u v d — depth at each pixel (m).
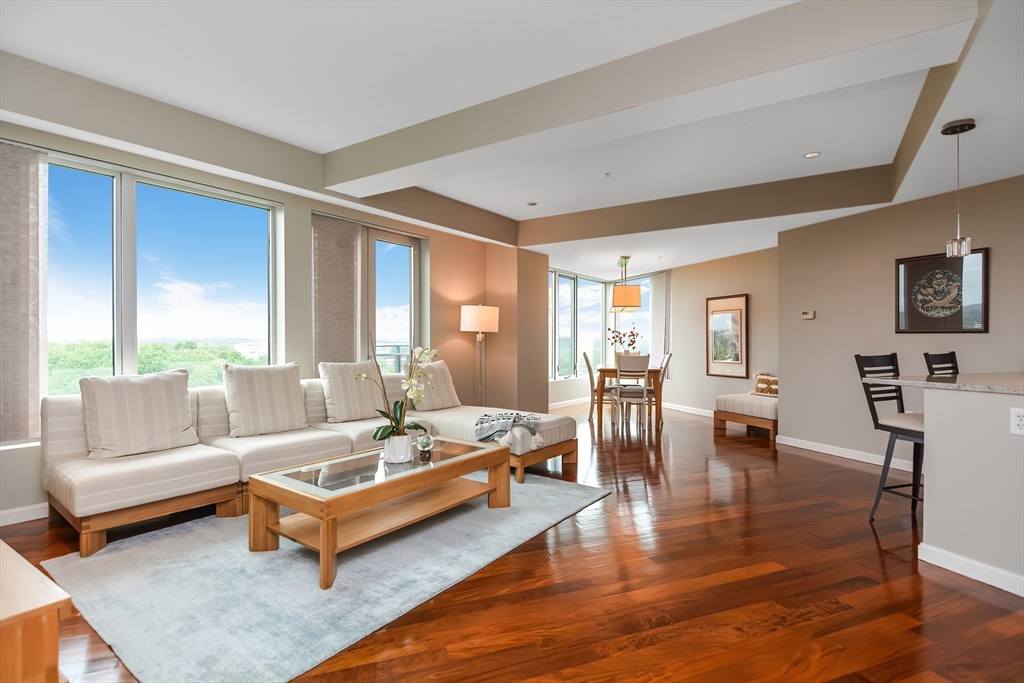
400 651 1.85
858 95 3.20
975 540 2.44
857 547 2.80
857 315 4.96
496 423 4.21
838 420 5.13
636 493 3.81
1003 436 2.35
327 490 2.46
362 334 5.35
